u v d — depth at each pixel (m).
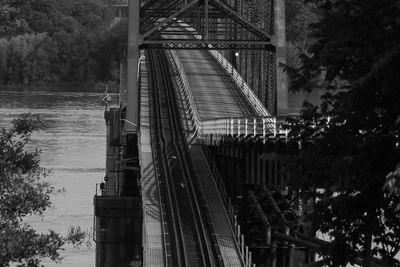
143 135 133.50
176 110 146.38
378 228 49.41
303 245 90.62
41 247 50.66
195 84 168.62
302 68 50.47
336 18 48.19
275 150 85.62
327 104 50.69
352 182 48.03
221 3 138.88
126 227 116.50
